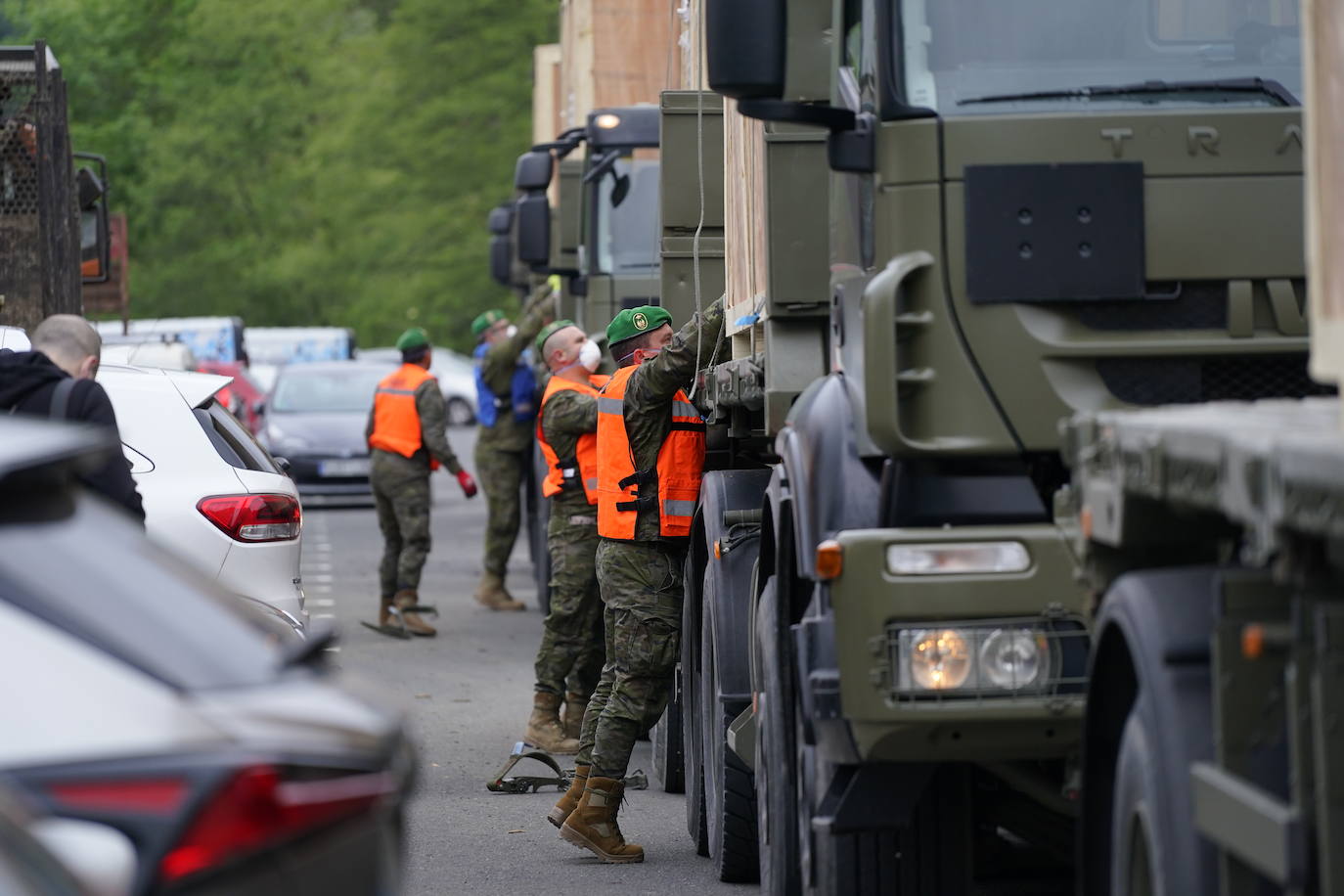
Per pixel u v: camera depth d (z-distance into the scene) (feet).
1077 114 47.73
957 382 47.16
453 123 515.91
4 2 395.75
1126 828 36.83
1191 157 47.65
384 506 141.90
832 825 49.11
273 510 86.63
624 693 73.26
